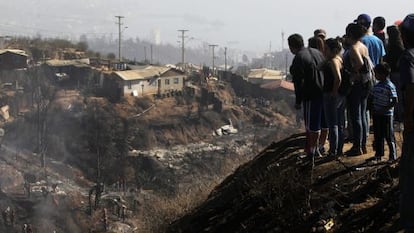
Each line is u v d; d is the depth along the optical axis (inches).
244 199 338.0
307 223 262.8
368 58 316.5
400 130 371.2
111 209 1893.5
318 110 306.5
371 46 345.7
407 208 178.7
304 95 303.4
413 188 176.9
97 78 3447.3
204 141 3061.0
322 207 266.4
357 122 321.4
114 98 3272.6
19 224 1729.8
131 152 2625.5
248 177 376.8
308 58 301.7
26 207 1870.1
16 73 3344.0
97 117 2711.6
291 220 272.1
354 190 270.5
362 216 244.4
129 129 2844.5
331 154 323.0
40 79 3211.1
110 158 2422.5
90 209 1871.3
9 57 3420.3
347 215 253.0
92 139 2501.2
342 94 314.0
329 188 282.0
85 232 1729.8
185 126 3144.7
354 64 311.1
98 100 3139.8
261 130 3272.6
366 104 331.6
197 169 2470.5
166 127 3053.6
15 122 2783.0
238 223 312.0
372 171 284.8
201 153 2768.2
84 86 3403.1
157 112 3270.2
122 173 2343.8
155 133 2970.0
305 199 275.4
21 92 3129.9
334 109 318.0
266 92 4060.0
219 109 3484.3
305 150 352.5
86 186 2207.2
